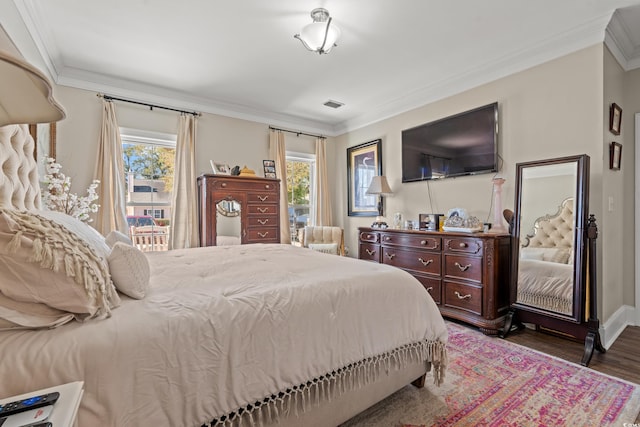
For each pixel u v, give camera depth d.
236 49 2.66
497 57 2.82
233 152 4.08
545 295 2.36
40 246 0.84
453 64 2.96
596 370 1.91
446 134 3.38
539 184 2.45
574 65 2.44
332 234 4.35
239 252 2.19
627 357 2.08
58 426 0.51
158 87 3.43
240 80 3.29
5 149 1.54
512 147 2.83
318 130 4.89
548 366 1.96
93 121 3.14
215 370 0.95
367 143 4.44
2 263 0.82
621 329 2.55
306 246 4.29
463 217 2.94
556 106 2.54
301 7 2.12
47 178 2.47
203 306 1.05
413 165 3.77
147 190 3.57
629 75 2.66
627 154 2.66
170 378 0.88
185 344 0.92
